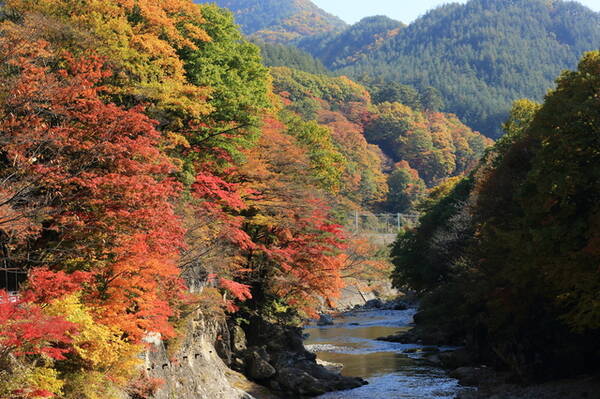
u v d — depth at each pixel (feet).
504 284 121.08
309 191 143.54
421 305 203.82
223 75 132.46
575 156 92.84
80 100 73.26
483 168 211.41
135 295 77.82
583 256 86.58
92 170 70.54
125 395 72.13
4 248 72.90
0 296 52.70
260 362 124.88
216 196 125.49
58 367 64.34
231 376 119.44
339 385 119.65
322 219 141.79
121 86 102.63
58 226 67.92
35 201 65.72
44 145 71.05
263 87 151.43
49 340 56.18
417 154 649.20
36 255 72.18
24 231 64.69
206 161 129.90
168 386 85.51
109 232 67.97
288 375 121.90
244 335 139.33
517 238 101.96
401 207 531.91
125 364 70.79
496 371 123.44
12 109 69.46
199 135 126.31
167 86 103.40
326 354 161.27
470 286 144.25
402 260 244.42
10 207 64.18
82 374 64.64
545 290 102.94
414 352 161.58
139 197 69.15
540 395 94.53
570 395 90.58
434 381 123.34
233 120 134.92
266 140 152.05
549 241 91.30
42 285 55.88
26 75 69.46
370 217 431.02
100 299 68.59
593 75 96.89
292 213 137.08
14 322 49.19
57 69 89.71
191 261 94.12
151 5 113.09
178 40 116.98
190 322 99.91
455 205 209.87
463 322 167.22
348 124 578.25
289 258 130.21
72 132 71.36
